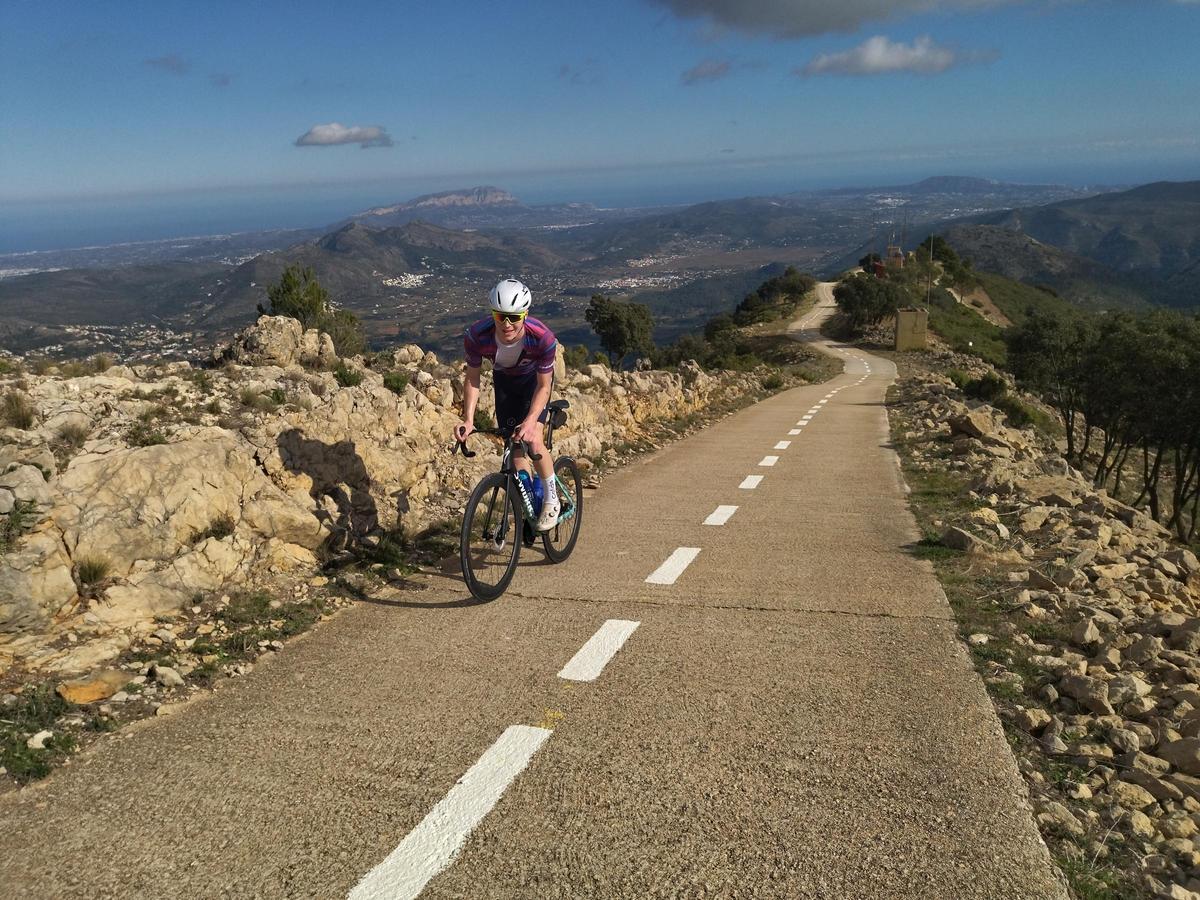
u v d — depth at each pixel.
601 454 12.41
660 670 4.30
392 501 7.18
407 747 3.47
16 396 5.41
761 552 6.82
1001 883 2.58
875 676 4.21
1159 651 4.49
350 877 2.60
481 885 2.56
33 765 3.26
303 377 7.97
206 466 5.46
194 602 4.96
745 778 3.21
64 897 2.51
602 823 2.91
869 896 2.51
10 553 4.25
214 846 2.77
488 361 5.59
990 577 6.04
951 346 88.94
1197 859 2.76
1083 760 3.42
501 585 5.59
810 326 110.19
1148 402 34.19
